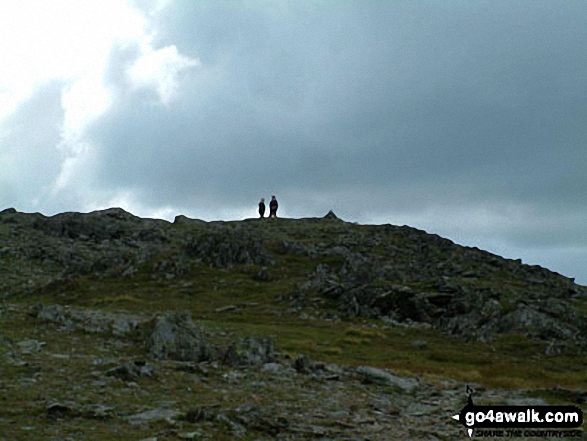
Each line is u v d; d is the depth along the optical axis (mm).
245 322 55438
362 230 120312
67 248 101312
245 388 24828
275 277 77250
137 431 17250
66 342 31469
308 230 116875
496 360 45281
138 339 33625
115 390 22188
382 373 30172
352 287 67250
